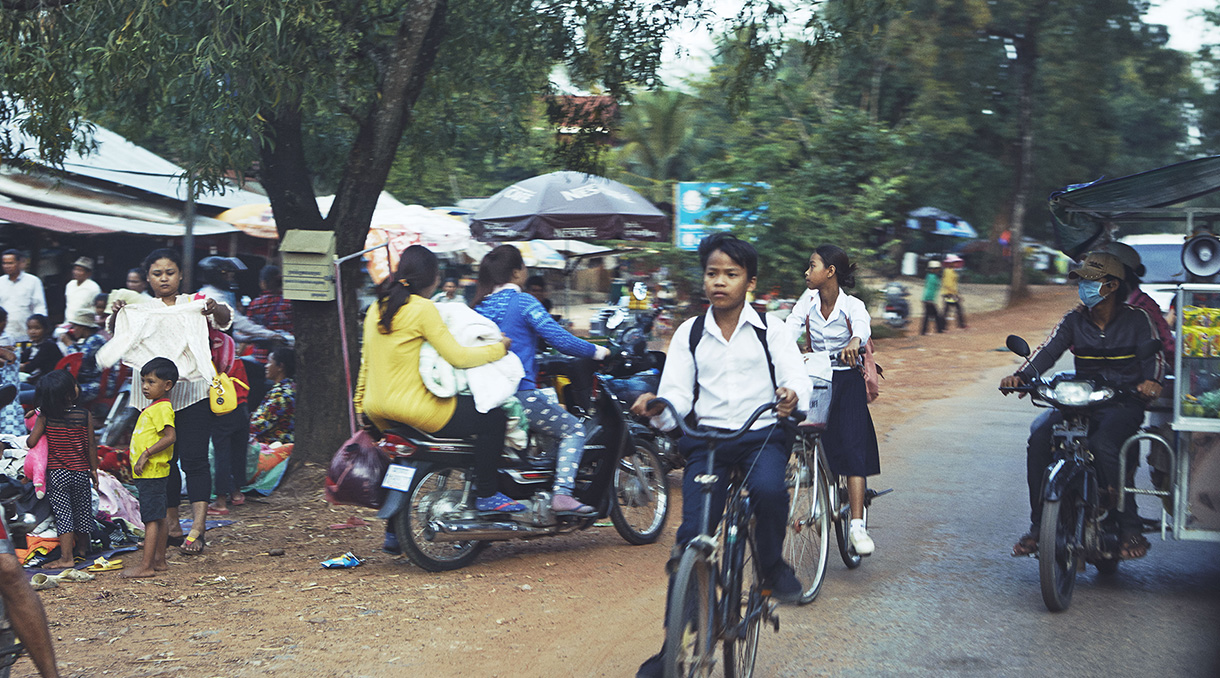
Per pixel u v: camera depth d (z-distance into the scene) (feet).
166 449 19.57
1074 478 16.78
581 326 70.18
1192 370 17.24
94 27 22.71
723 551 12.28
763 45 32.58
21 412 26.55
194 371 20.39
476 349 19.02
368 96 30.91
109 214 46.16
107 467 24.38
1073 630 15.75
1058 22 83.10
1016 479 27.94
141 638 15.56
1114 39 85.30
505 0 30.17
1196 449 17.46
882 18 33.22
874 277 80.79
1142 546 17.72
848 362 18.29
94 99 26.14
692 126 100.07
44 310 37.11
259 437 29.01
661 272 64.69
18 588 11.89
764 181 64.75
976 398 44.57
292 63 23.95
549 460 21.09
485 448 19.52
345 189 27.73
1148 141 139.95
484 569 19.97
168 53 22.50
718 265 12.69
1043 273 129.29
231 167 25.05
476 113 36.88
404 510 19.08
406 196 79.92
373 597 17.88
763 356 12.79
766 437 12.85
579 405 23.03
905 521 23.30
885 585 18.29
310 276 26.76
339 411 27.76
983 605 17.08
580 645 15.39
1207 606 17.02
